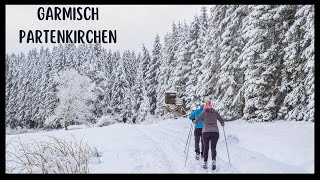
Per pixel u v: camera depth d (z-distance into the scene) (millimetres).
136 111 58812
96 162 9867
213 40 28406
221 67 25562
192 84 39594
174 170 8523
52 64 74062
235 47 24719
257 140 12305
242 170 8219
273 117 21453
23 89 78125
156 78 61312
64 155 10133
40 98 70250
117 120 62219
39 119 69500
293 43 18672
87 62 71250
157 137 17844
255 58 21516
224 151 11156
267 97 21609
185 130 23234
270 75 21031
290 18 20984
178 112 43844
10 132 73000
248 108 22312
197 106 36969
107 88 67500
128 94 59781
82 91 57156
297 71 19047
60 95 56125
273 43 21109
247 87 21984
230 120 26047
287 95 19438
